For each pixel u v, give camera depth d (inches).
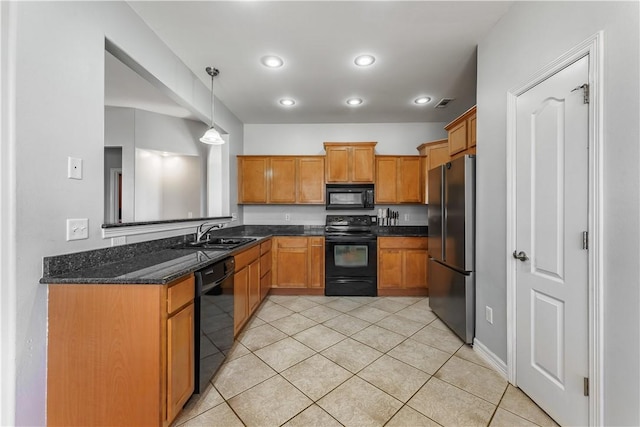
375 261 142.3
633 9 40.6
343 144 152.0
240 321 93.3
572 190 51.3
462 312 89.0
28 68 45.7
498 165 73.7
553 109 55.9
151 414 49.2
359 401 62.3
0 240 42.9
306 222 168.2
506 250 69.9
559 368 54.8
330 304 129.3
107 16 62.0
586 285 48.6
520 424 55.7
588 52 47.8
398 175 154.7
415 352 84.2
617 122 42.9
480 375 72.2
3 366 43.9
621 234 42.4
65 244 52.7
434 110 144.1
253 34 80.7
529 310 62.9
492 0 66.9
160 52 82.2
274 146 168.2
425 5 69.2
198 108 107.3
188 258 69.7
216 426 55.1
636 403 40.6
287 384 68.5
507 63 70.3
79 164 55.3
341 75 105.6
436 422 56.2
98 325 49.5
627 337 41.7
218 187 143.7
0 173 42.8
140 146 151.1
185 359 56.8
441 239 104.0
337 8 70.4
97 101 59.5
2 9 42.5
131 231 70.8
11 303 44.1
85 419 49.8
